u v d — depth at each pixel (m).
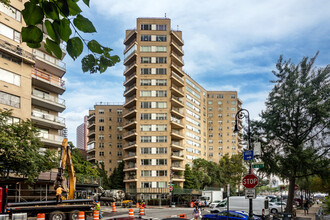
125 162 71.12
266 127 31.09
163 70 70.88
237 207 32.97
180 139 74.31
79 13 2.83
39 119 39.34
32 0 2.76
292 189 30.86
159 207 53.38
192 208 50.75
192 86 87.38
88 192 41.91
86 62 3.33
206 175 76.06
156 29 72.44
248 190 16.22
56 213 23.22
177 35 77.75
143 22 72.44
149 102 69.50
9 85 34.28
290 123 30.55
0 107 32.81
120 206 52.06
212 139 104.56
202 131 92.12
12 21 35.50
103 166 80.56
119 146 86.12
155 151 67.38
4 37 34.47
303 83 30.36
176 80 72.38
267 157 30.91
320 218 21.00
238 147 107.62
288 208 30.67
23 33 2.92
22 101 35.59
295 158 28.22
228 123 105.50
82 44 3.09
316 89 30.08
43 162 29.98
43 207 22.77
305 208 39.03
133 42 72.44
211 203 50.22
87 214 26.08
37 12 2.79
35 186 36.78
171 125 70.75
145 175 66.12
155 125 68.62
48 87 42.62
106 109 88.00
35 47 3.06
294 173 29.80
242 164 85.44
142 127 68.44
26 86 36.34
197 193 65.31
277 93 31.86
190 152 81.56
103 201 54.47
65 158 26.30
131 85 74.00
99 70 3.45
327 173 28.12
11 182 31.92
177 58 73.56
